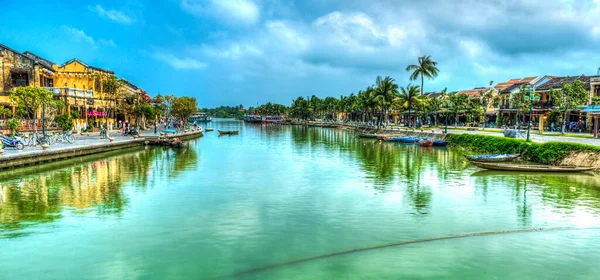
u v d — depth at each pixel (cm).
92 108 6975
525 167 3234
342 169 3616
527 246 1628
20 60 5919
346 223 1917
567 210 2134
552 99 6662
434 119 11106
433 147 5906
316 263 1465
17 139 3866
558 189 2622
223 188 2705
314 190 2647
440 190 2639
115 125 7894
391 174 3316
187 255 1535
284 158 4522
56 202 2298
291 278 1352
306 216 2031
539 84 7850
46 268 1427
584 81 6500
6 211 2109
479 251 1577
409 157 4597
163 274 1382
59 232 1784
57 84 6869
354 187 2750
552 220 1964
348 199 2392
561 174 3147
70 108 6269
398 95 9456
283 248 1602
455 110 8631
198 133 9025
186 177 3139
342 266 1441
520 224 1903
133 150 5231
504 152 4312
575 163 3344
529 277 1359
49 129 5469
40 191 2578
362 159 4412
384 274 1378
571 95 5478
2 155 3250
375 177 3164
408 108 9500
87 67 7025
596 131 4716
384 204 2275
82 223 1909
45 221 1939
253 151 5391
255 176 3206
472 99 9262
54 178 3034
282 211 2123
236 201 2336
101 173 3303
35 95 4356
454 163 4025
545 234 1764
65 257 1517
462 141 5684
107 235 1745
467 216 2034
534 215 2045
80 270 1411
